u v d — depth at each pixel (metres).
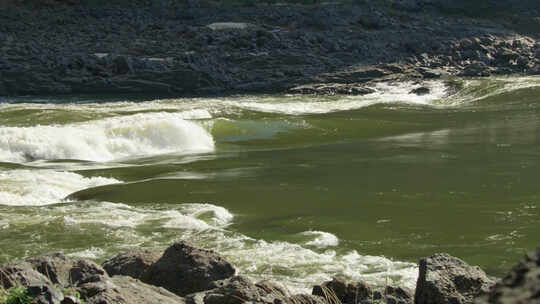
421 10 112.19
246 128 39.88
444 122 43.78
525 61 81.94
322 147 34.72
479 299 2.51
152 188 23.94
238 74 75.81
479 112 49.09
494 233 17.98
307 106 52.50
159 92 72.44
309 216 20.09
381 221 19.42
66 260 10.59
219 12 102.25
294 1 113.00
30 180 25.09
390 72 74.12
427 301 9.05
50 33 89.81
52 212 20.41
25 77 71.19
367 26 97.62
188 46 84.06
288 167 28.56
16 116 40.66
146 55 81.62
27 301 7.87
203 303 9.30
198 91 72.25
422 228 18.62
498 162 28.47
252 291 9.38
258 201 22.20
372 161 29.50
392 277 14.41
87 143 34.34
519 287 2.42
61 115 41.19
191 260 11.26
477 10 112.75
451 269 9.41
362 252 16.66
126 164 31.42
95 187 24.14
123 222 19.16
